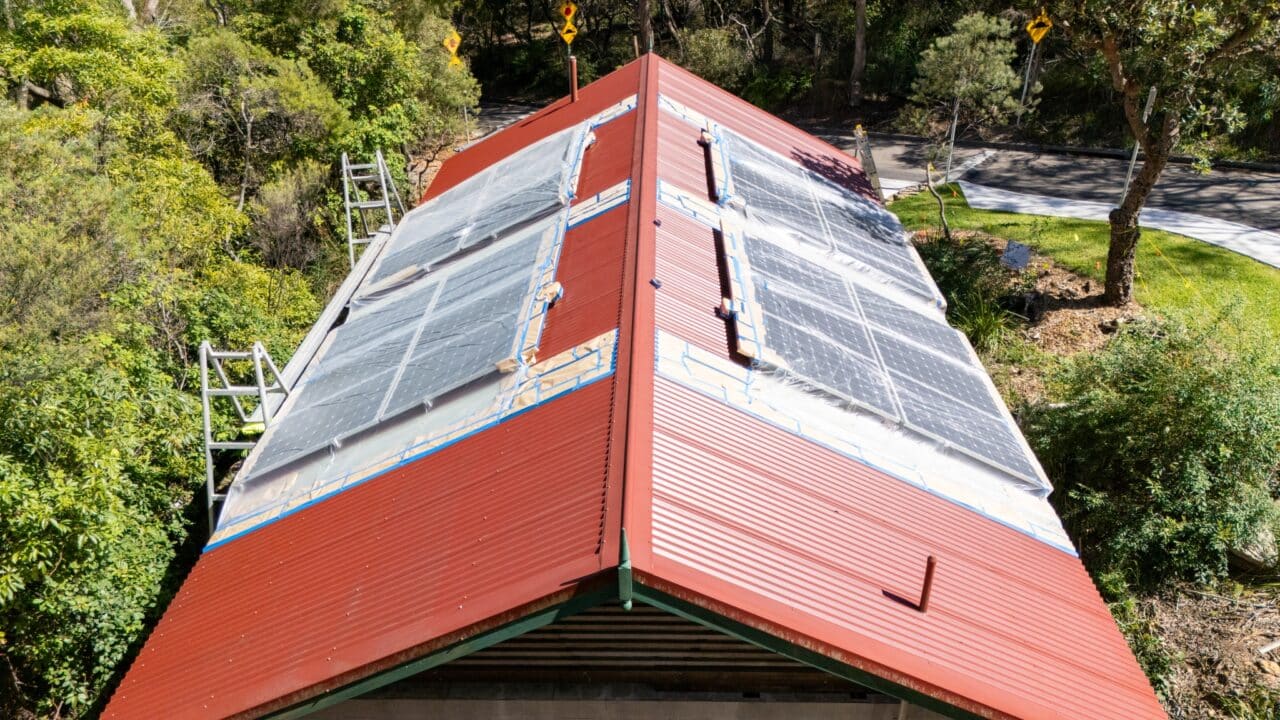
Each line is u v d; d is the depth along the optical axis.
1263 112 33.84
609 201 15.37
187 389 20.84
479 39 60.62
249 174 31.19
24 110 25.33
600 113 20.77
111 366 17.92
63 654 14.38
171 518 17.02
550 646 10.09
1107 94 39.19
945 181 34.09
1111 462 16.91
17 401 14.53
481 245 16.61
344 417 12.73
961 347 15.28
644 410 9.93
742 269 13.53
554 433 10.30
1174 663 14.12
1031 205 31.84
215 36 30.84
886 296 15.91
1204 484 15.53
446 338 13.37
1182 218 29.16
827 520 9.88
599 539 8.44
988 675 9.05
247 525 11.66
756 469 10.02
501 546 9.13
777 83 49.91
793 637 8.47
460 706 10.42
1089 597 10.82
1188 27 19.69
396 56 33.97
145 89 27.91
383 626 9.02
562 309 12.77
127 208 22.03
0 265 17.81
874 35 49.25
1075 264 25.97
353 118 33.84
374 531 10.41
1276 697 13.27
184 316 22.11
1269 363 16.64
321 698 9.09
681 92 21.33
